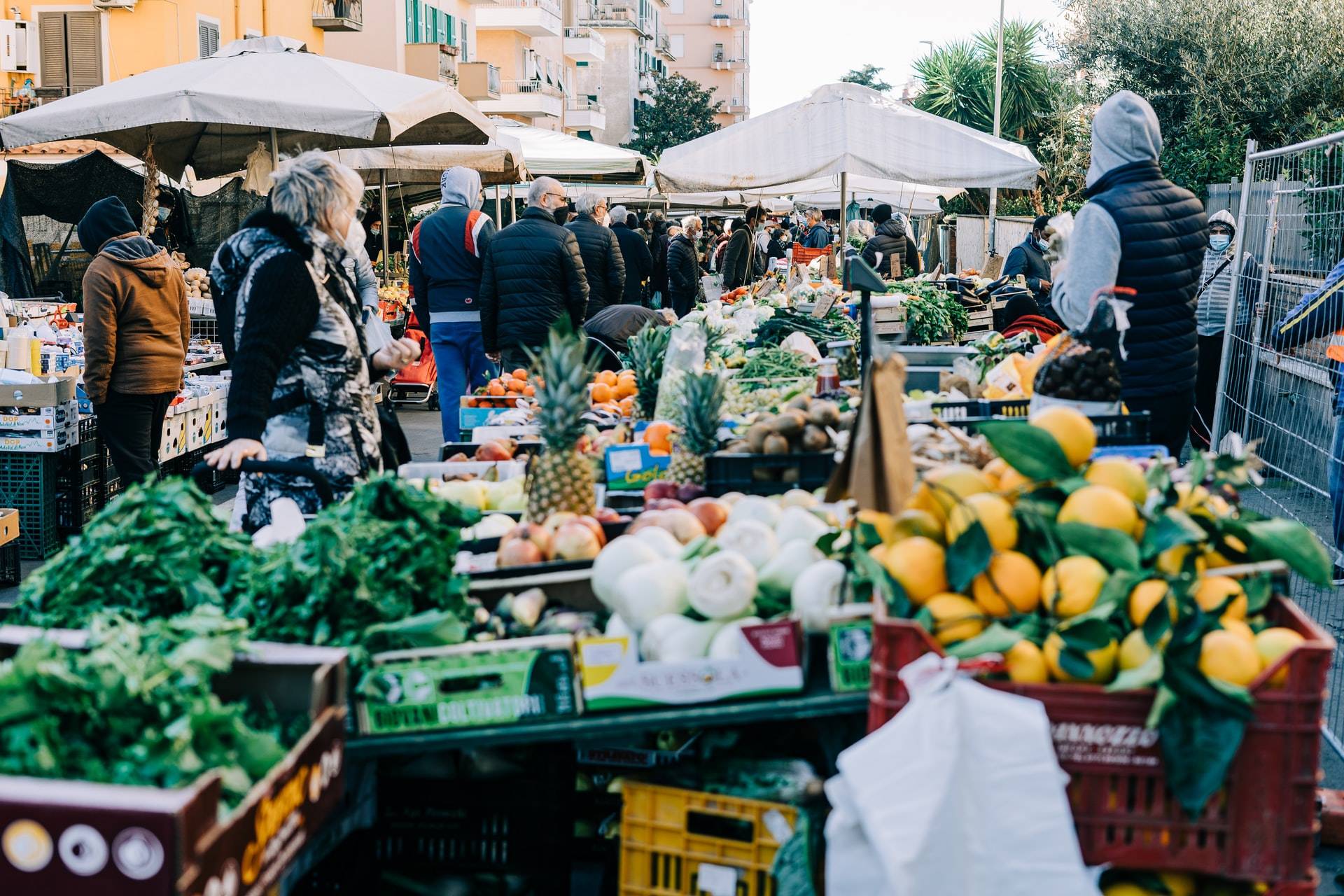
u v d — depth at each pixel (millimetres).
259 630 2795
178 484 3066
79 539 2932
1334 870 3998
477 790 3301
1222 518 2811
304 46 10789
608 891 3562
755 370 6699
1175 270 5387
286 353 4246
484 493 4203
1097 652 2502
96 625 2350
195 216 15109
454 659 2777
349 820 3191
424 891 3314
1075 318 5410
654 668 2803
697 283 17938
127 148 12031
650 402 5992
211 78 9625
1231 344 7859
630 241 15188
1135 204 5328
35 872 1903
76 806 1893
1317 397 6828
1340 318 6230
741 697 2826
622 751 3566
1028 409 4938
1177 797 2369
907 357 7223
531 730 2773
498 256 9430
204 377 10383
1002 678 2547
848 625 2832
